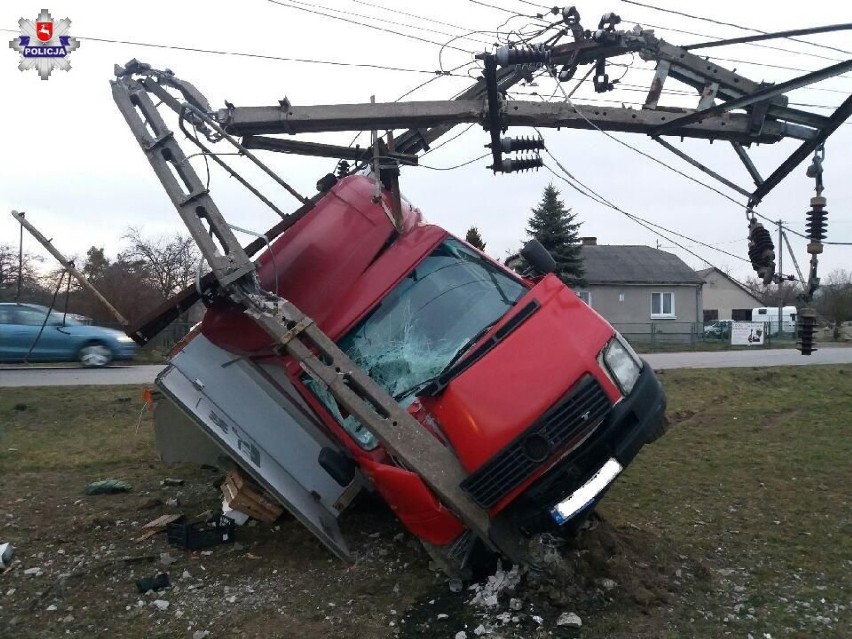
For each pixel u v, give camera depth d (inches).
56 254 248.7
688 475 279.7
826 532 209.0
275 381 229.8
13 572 197.9
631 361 185.2
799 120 267.7
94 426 422.6
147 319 226.5
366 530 228.1
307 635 157.8
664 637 148.5
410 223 231.5
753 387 519.8
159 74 242.5
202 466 325.7
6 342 665.6
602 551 184.2
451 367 174.2
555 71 273.9
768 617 156.5
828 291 1561.3
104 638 159.0
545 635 151.3
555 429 159.9
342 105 260.1
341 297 209.3
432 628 158.9
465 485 161.8
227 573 196.2
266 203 247.3
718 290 2092.8
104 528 237.5
